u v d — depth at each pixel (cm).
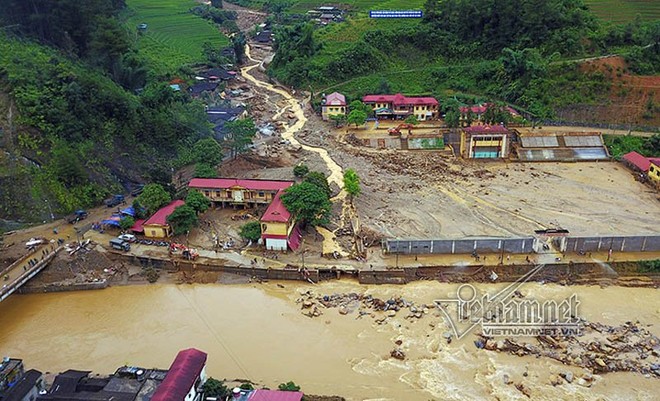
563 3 17275
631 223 9388
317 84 17212
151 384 5381
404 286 7806
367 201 10275
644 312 7212
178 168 11312
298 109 15900
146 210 9194
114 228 9050
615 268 8081
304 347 6500
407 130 13775
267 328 6875
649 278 7994
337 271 7962
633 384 5862
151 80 14375
